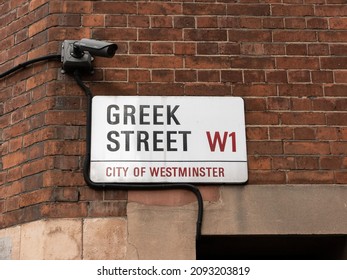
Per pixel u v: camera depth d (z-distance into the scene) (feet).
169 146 15.57
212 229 15.07
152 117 15.78
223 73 16.43
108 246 14.80
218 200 15.31
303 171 15.71
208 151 15.60
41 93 16.12
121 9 16.83
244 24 16.93
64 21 16.66
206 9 16.99
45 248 14.65
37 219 15.01
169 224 15.06
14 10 17.74
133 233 14.94
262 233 15.12
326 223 15.29
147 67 16.33
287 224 15.23
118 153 15.42
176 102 15.96
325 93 16.46
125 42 16.53
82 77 16.11
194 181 15.34
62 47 16.19
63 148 15.44
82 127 15.67
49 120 15.69
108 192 15.20
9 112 16.65
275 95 16.31
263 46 16.76
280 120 16.11
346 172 15.78
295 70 16.61
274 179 15.57
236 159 15.60
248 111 16.12
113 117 15.70
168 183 15.31
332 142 16.02
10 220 15.51
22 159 15.88
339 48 16.93
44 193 15.10
